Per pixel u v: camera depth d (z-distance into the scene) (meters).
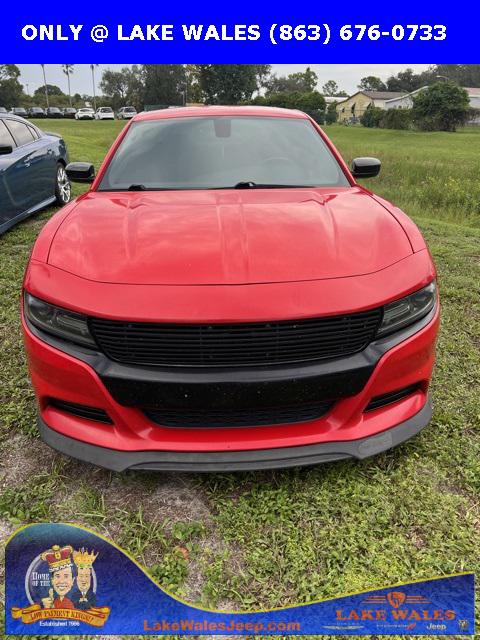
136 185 3.05
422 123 54.31
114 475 2.36
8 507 2.17
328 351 2.00
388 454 2.44
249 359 1.95
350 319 1.99
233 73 86.69
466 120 54.72
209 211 2.55
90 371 2.00
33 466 2.41
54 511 2.16
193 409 2.01
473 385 3.02
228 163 3.18
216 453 2.06
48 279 2.11
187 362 1.95
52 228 2.47
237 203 2.68
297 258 2.11
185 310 1.91
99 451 2.10
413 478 2.30
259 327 1.92
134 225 2.41
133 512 2.16
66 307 2.01
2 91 95.62
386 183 12.45
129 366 1.99
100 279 2.04
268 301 1.94
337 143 32.59
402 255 2.23
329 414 2.13
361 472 2.34
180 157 3.22
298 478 2.31
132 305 1.94
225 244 2.20
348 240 2.26
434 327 2.22
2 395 2.92
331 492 2.23
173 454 2.07
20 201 5.93
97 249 2.21
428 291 2.20
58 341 2.07
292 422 2.12
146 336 1.94
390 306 2.05
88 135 27.61
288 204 2.66
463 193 9.87
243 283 1.99
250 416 2.08
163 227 2.37
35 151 6.41
